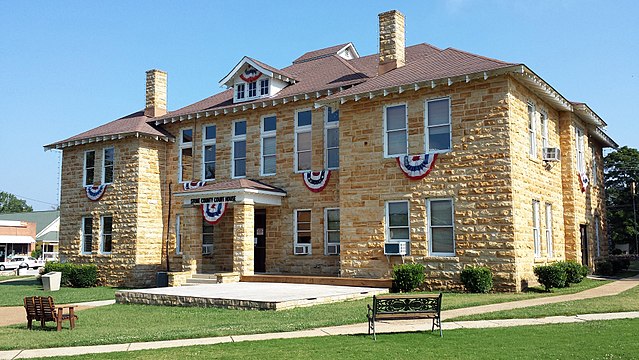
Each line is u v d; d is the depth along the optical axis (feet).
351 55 108.47
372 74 83.25
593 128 96.58
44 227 262.26
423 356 32.24
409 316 38.86
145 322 50.11
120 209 95.35
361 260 72.33
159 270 95.55
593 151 103.65
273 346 35.70
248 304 54.39
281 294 59.93
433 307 39.55
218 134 93.50
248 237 79.30
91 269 94.89
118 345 38.32
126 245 93.91
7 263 194.08
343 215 74.23
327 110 82.89
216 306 56.95
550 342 35.42
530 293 61.11
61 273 95.04
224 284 73.51
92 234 98.78
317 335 39.55
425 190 68.54
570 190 82.94
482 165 65.00
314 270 80.74
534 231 71.10
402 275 65.51
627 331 38.81
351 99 73.77
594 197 100.78
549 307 49.62
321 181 80.94
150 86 104.17
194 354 34.01
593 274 92.02
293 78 91.45
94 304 66.39
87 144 101.50
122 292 66.03
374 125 73.10
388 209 71.61
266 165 88.53
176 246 95.40
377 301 38.70
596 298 56.03
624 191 209.26
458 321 44.39
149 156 96.12
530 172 69.46
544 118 78.02
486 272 62.54
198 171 94.89
